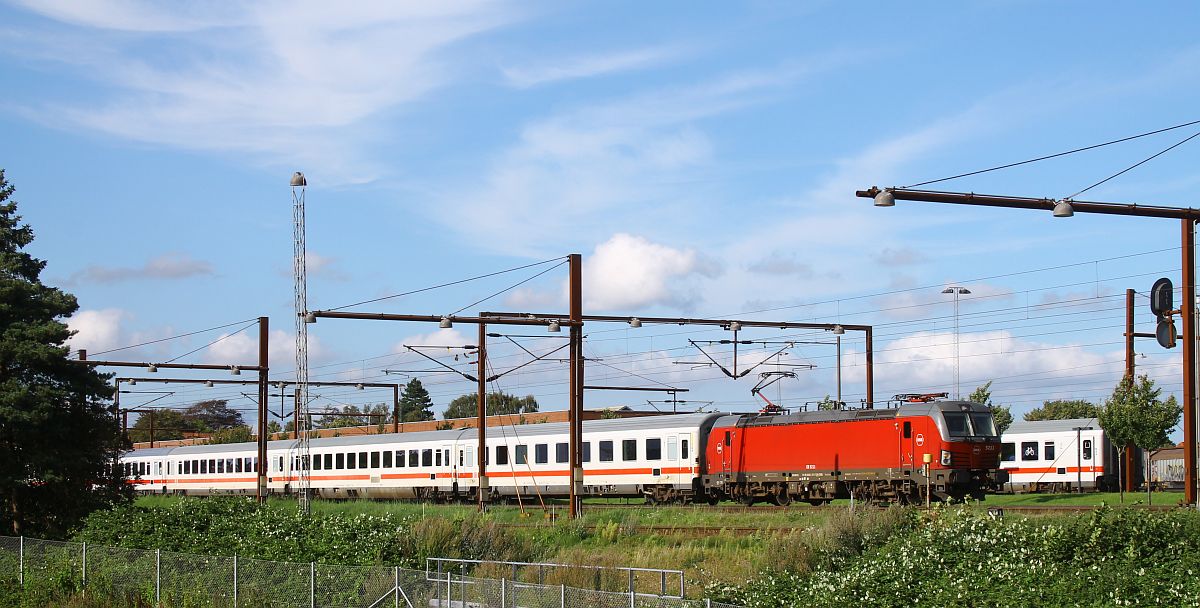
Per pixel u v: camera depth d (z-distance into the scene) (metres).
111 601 25.92
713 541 31.75
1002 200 24.09
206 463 72.69
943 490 40.12
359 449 62.91
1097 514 20.22
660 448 50.28
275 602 23.16
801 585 20.83
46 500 40.44
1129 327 47.38
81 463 39.97
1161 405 42.53
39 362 39.38
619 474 51.72
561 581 23.64
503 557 28.11
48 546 29.34
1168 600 16.95
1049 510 33.56
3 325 39.88
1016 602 17.56
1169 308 29.53
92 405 41.38
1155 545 19.44
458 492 57.62
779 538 26.17
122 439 42.78
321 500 59.41
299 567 23.31
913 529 23.94
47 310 40.75
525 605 20.12
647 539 33.28
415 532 27.72
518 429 56.03
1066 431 50.47
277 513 30.69
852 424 42.91
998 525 21.70
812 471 43.97
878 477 41.84
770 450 45.62
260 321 60.00
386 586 22.08
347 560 25.70
